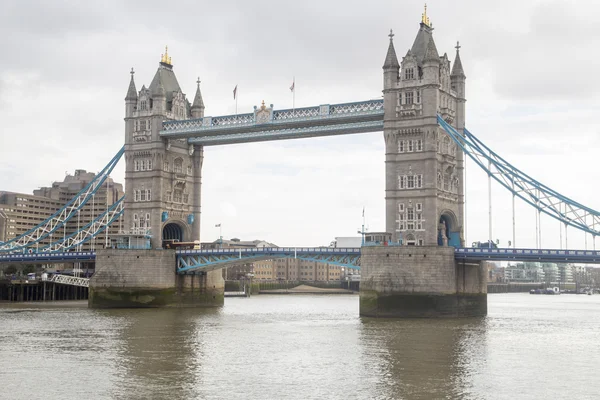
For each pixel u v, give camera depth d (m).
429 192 115.44
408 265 110.38
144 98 144.88
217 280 151.25
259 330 92.69
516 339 83.44
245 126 133.75
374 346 76.31
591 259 104.69
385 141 119.69
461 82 125.62
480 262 123.88
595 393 52.91
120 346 76.19
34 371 60.84
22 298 166.00
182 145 147.62
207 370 61.44
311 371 61.09
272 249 129.00
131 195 144.38
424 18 122.62
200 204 150.12
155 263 136.50
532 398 51.25
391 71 119.75
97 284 134.75
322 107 126.81
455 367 63.22
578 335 88.81
